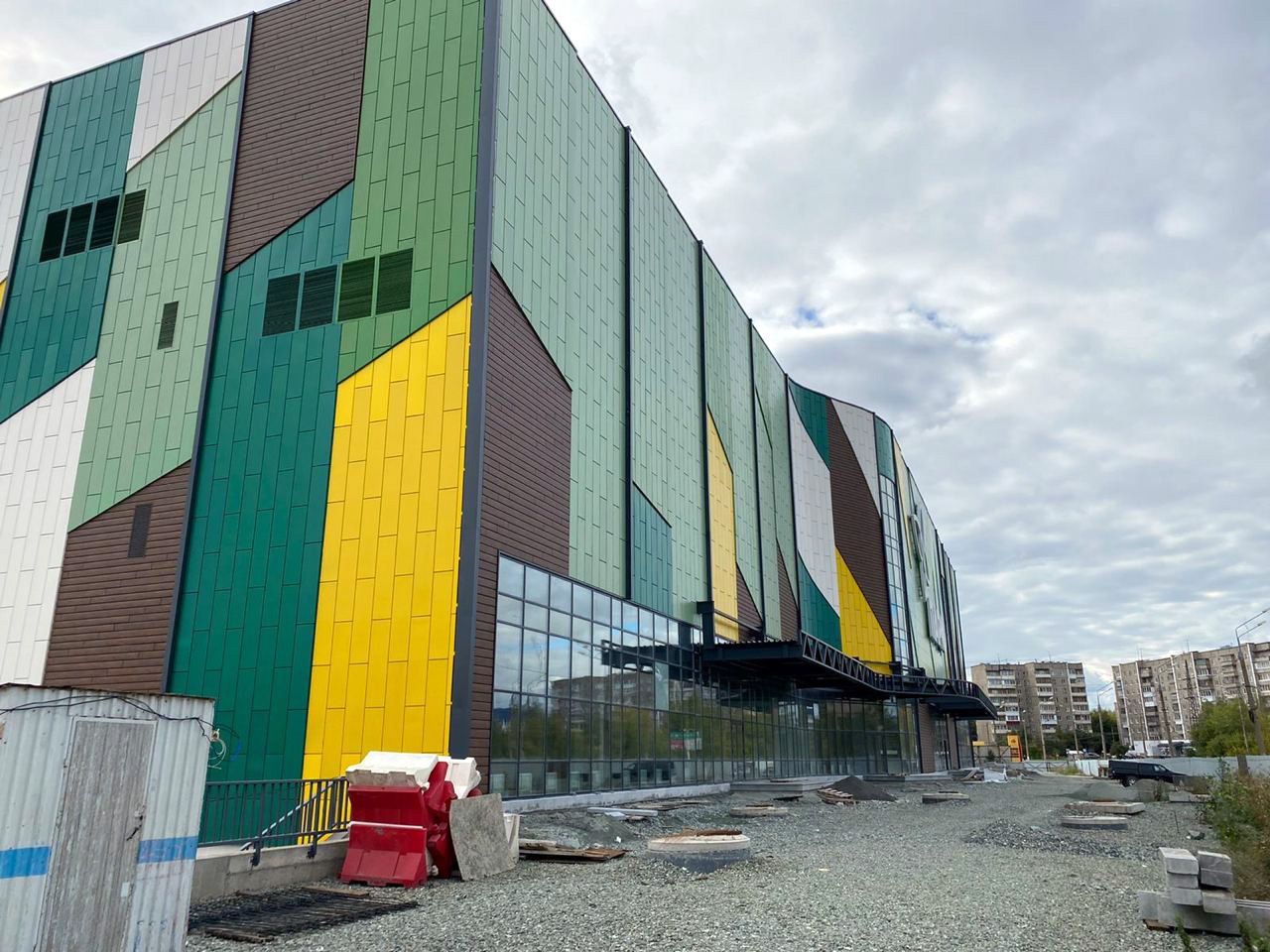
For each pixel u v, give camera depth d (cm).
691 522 4150
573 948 1029
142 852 936
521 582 2631
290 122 3070
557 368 3023
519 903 1299
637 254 3866
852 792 3897
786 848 2044
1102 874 1655
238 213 3038
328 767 2359
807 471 6347
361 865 1500
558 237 3142
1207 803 2598
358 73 3002
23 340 3247
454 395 2547
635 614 3438
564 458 3005
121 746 927
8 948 799
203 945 1059
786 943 1044
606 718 3098
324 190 2923
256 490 2698
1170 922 1149
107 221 3259
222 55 3269
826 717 5838
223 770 2456
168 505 2797
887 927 1129
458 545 2414
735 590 4619
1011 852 2008
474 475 2458
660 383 3972
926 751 7038
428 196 2769
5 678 2830
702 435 4444
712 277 4925
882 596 6644
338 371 2711
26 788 833
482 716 2355
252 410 2789
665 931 1109
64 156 3438
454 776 1627
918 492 8462
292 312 2839
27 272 3334
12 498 3047
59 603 2853
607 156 3684
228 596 2625
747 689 4706
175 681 2597
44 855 840
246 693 2508
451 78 2859
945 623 10069
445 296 2647
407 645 2381
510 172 2852
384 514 2520
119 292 3141
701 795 3781
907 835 2383
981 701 7156
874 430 7106
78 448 3008
